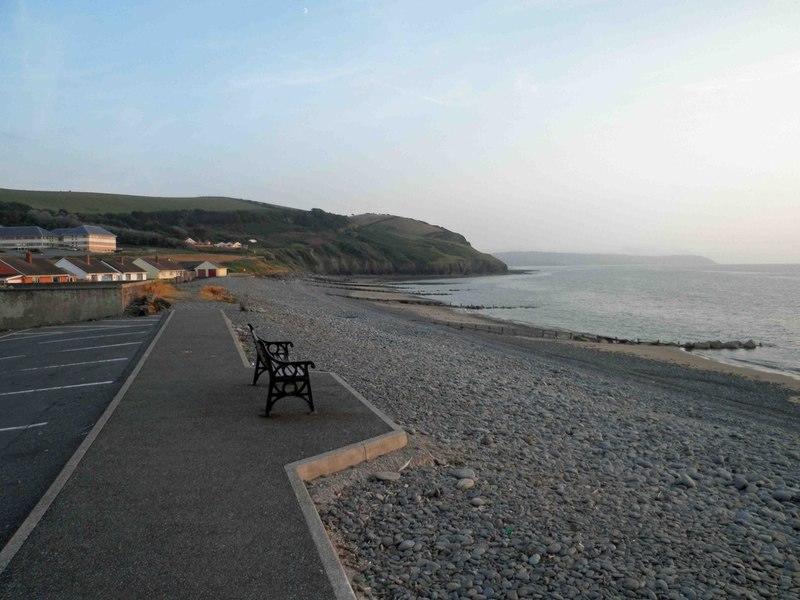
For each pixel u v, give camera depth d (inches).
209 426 308.5
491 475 296.2
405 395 472.4
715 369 1034.7
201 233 6195.9
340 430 303.7
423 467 291.3
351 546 210.2
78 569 168.9
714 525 271.0
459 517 241.8
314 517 203.3
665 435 450.0
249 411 339.3
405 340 1043.9
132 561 173.5
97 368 507.2
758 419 623.8
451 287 4537.4
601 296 3373.5
